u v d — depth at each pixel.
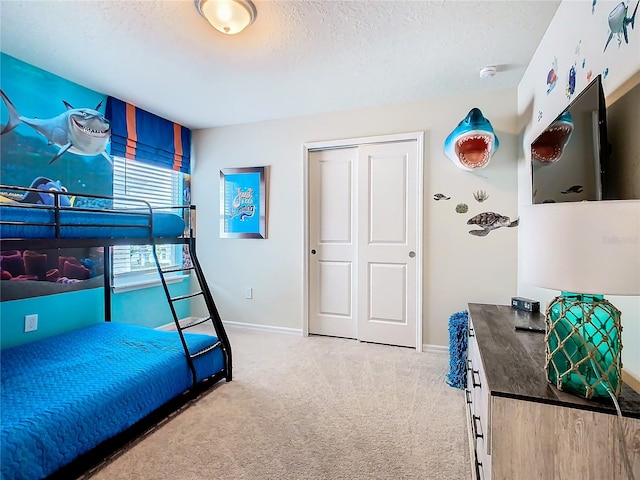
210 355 2.35
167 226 2.35
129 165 3.28
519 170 2.77
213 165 3.92
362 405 2.14
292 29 1.99
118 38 2.08
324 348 3.19
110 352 2.18
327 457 1.65
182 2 1.74
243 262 3.83
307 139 3.51
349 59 2.35
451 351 2.45
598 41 1.41
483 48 2.22
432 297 3.09
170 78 2.64
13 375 1.81
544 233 0.91
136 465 1.59
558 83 1.88
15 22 1.91
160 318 3.62
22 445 1.29
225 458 1.64
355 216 3.42
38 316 2.55
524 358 1.27
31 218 1.64
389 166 3.24
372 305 3.34
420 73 2.57
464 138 2.67
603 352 0.93
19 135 2.40
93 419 1.55
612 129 1.28
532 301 2.14
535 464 0.96
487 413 1.06
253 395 2.28
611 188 1.27
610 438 0.89
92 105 2.87
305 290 3.57
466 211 2.97
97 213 1.93
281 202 3.64
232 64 2.41
